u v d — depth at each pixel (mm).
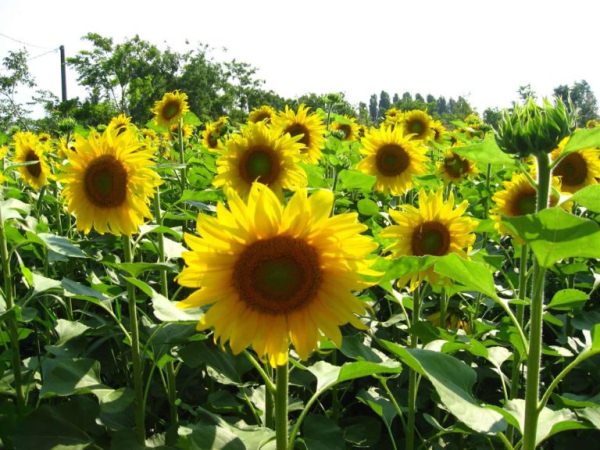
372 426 1298
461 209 1436
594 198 740
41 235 1222
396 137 2361
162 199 2498
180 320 975
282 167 1744
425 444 1190
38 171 2186
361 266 787
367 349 1162
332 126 3965
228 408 1201
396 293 1312
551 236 670
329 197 787
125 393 1093
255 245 800
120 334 1358
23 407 1165
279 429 860
